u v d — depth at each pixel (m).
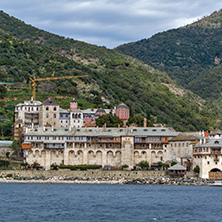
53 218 159.00
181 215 167.38
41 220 155.88
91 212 170.00
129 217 162.25
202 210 177.38
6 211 170.25
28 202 190.88
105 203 190.00
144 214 168.00
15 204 185.62
